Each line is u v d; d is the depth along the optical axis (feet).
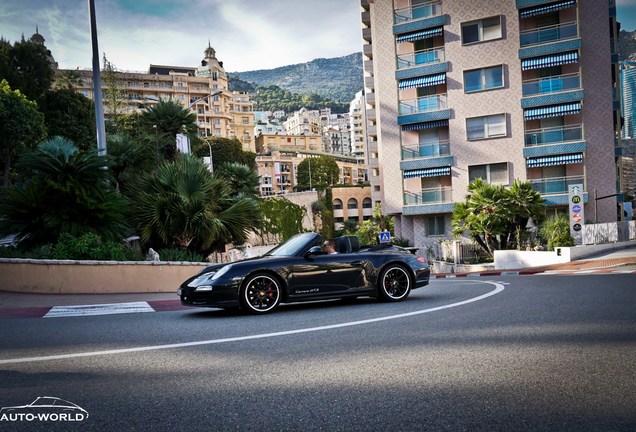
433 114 128.36
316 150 607.37
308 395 11.58
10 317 26.03
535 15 122.11
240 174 103.81
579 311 22.65
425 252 132.05
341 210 342.85
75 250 40.86
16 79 169.37
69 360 15.42
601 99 117.08
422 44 134.00
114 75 183.73
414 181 133.90
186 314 26.53
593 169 117.08
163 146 86.84
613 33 123.24
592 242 81.66
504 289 35.83
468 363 14.02
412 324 20.45
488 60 124.47
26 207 42.75
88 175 44.57
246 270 25.41
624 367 13.14
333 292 27.07
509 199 94.53
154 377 13.34
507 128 122.83
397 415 10.24
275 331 19.72
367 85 184.34
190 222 62.39
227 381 12.81
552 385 11.89
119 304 31.42
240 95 483.10
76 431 9.73
